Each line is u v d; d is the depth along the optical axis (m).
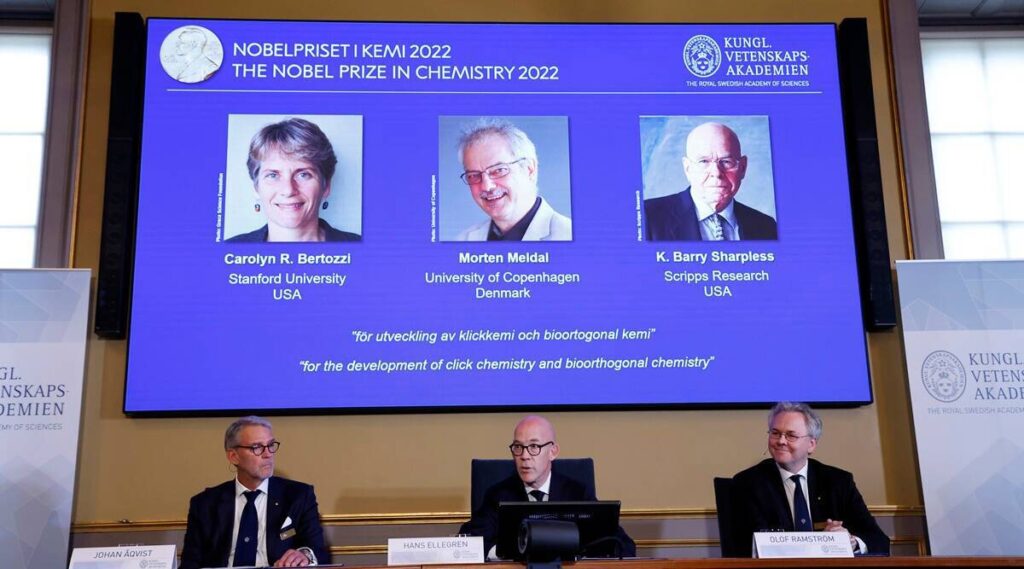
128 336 4.18
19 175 4.71
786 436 3.54
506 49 4.58
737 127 4.56
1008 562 2.55
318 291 4.30
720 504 3.63
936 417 4.23
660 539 4.23
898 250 4.62
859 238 4.49
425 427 4.29
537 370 4.29
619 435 4.33
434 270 4.36
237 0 4.65
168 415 4.15
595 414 4.34
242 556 3.47
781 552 2.80
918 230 4.62
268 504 3.57
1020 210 4.94
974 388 4.27
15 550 3.93
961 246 4.89
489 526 3.39
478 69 4.55
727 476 4.31
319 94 4.48
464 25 4.59
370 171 4.43
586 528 2.64
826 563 2.54
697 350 4.34
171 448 4.20
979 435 4.22
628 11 4.75
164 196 4.32
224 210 4.34
